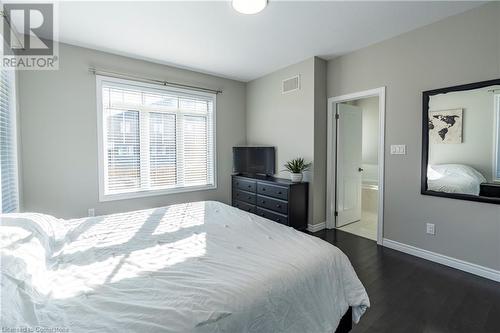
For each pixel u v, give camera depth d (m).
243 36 2.86
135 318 0.87
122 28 2.65
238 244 1.56
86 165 3.17
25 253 1.13
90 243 1.58
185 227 1.89
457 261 2.48
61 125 2.99
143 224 1.96
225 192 4.56
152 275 1.18
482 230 2.32
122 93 3.46
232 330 0.93
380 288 2.15
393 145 2.93
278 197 3.62
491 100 2.23
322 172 3.71
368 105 5.10
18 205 2.60
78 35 2.79
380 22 2.57
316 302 1.27
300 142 3.75
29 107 2.78
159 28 2.65
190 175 4.18
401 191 2.89
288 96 3.90
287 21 2.53
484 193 2.29
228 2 2.20
